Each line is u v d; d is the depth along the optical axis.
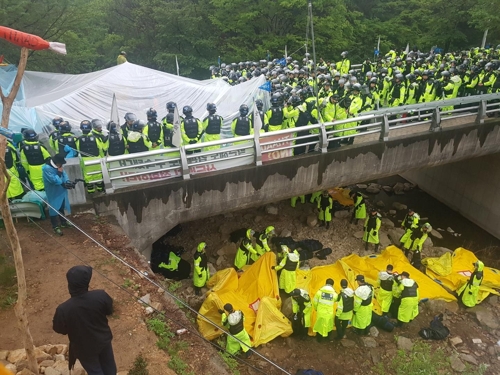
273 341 10.53
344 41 24.55
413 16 28.52
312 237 15.51
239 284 12.06
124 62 16.25
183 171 10.59
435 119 13.82
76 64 21.95
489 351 10.89
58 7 17.31
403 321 11.18
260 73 17.20
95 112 13.35
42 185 9.63
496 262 15.38
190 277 12.81
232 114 13.54
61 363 5.72
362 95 14.46
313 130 12.59
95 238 9.12
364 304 10.31
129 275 8.22
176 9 24.28
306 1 22.34
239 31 24.00
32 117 11.98
